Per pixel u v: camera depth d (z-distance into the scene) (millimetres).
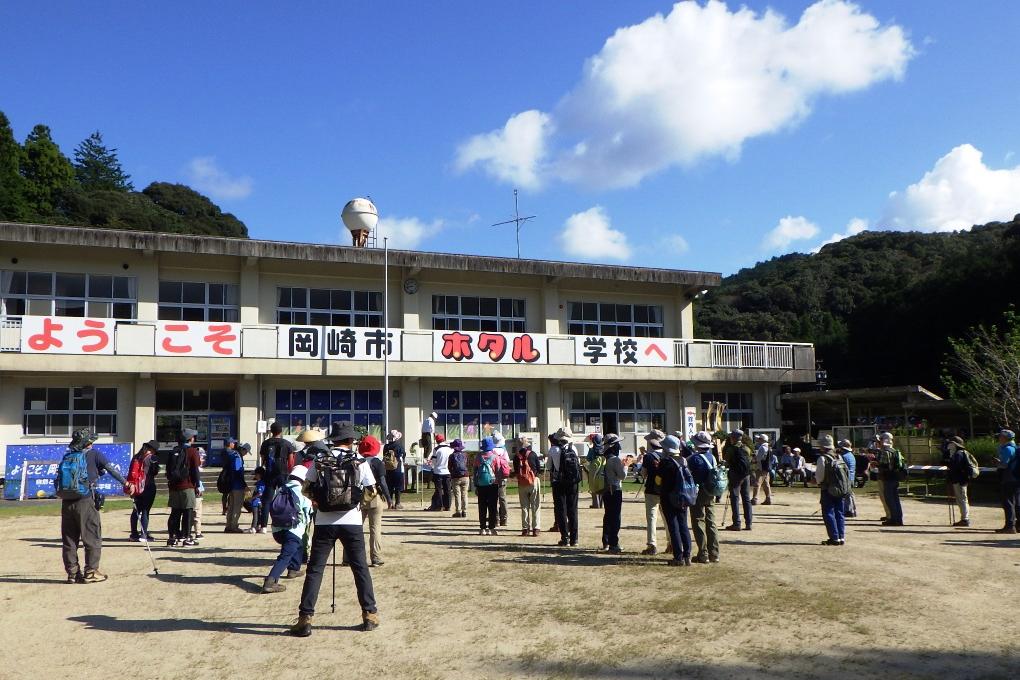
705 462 9883
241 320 23438
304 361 23016
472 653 6250
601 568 9641
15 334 20203
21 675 5934
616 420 28516
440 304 26438
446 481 16938
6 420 21094
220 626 7188
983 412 24797
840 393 31359
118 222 54281
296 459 8508
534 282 27609
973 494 19781
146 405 22094
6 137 50219
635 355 27375
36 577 9500
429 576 9289
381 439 23859
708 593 8070
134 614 7680
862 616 7008
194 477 11922
